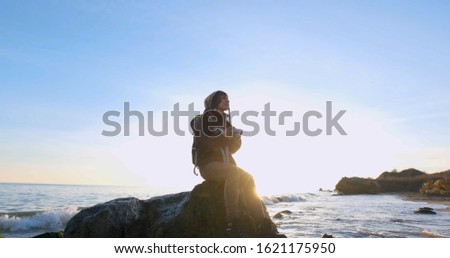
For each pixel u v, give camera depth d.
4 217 11.33
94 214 5.76
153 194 35.69
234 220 4.74
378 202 24.23
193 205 5.45
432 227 10.30
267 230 4.91
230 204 4.75
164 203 6.11
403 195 37.44
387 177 55.41
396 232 9.22
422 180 48.81
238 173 4.84
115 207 5.84
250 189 4.93
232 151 5.07
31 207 17.52
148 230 5.88
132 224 5.88
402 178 51.06
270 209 17.50
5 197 25.45
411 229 9.83
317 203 22.92
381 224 11.05
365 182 45.44
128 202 6.01
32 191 35.91
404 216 13.70
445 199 28.47
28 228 11.00
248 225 4.93
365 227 10.28
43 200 23.22
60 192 33.91
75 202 21.73
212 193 5.44
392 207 18.95
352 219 12.52
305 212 15.51
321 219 12.52
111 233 5.70
